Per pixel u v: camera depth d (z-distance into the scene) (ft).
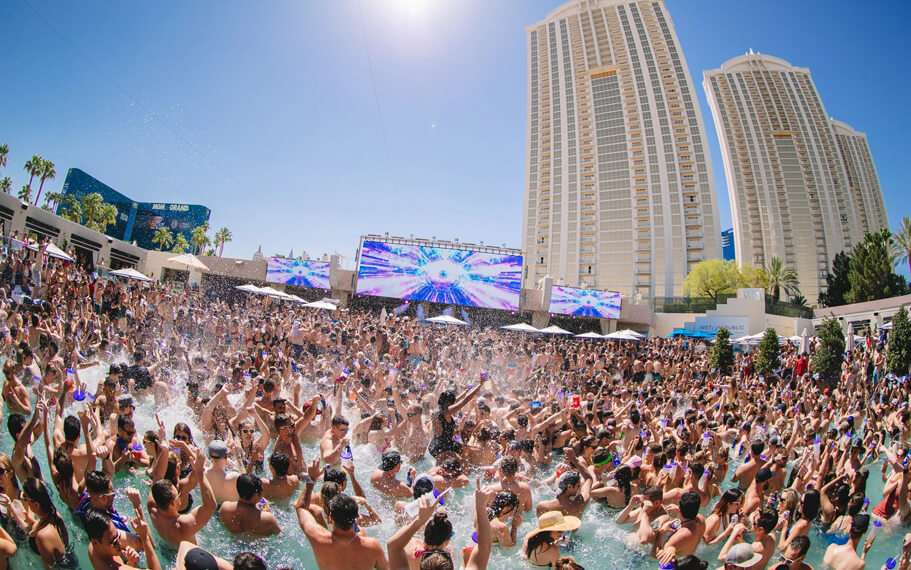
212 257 127.44
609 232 304.09
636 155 309.83
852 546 17.11
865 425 34.94
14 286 45.06
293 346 49.90
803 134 381.40
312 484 15.34
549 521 14.87
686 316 135.13
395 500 19.22
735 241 373.20
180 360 34.76
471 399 24.31
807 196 368.48
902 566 14.92
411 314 121.39
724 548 16.34
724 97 398.01
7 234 88.07
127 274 77.51
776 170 377.09
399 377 39.11
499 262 111.24
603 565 16.44
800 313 134.21
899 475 21.47
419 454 25.99
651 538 17.26
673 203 295.69
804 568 14.61
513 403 31.30
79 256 110.83
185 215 254.47
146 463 18.43
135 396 26.35
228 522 15.65
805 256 358.23
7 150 136.67
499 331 111.55
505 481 19.83
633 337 89.15
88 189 182.39
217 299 96.73
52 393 21.74
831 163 376.48
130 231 250.37
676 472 22.36
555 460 29.12
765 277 204.44
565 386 53.06
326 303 98.73
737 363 81.05
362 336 54.80
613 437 30.09
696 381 59.36
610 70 333.42
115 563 11.66
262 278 125.90
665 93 317.42
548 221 321.52
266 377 32.86
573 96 339.16
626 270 294.87
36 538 12.34
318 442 26.16
